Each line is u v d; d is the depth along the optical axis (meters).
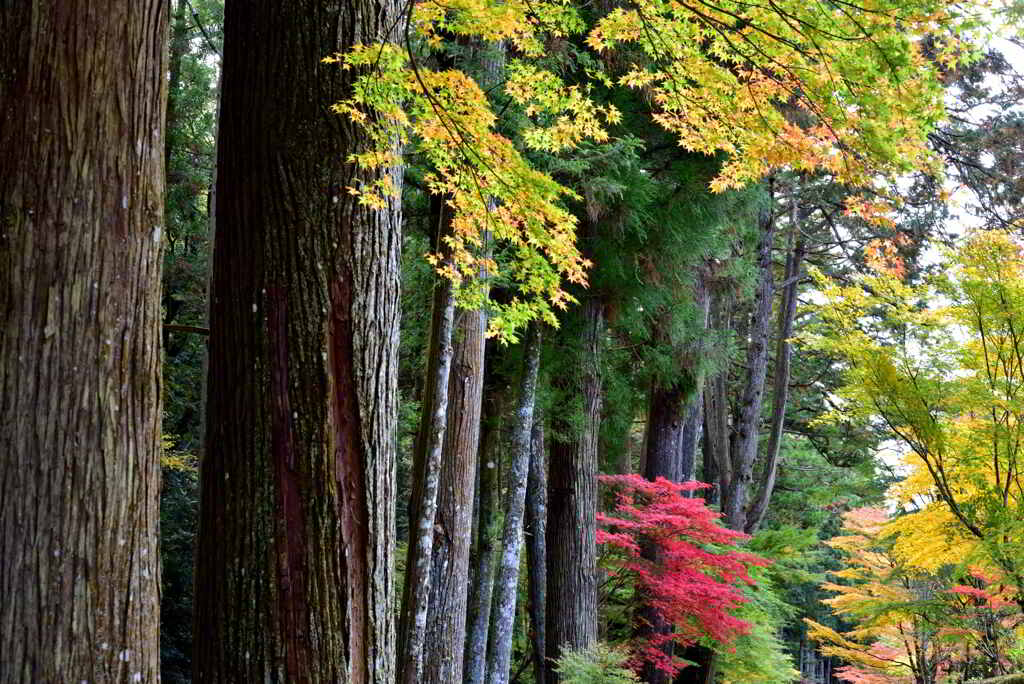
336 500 3.86
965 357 7.73
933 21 4.51
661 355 12.03
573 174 8.66
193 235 16.05
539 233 4.57
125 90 3.27
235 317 3.94
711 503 19.00
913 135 5.04
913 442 8.20
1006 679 7.06
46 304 3.08
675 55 5.35
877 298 8.12
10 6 3.15
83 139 3.17
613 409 12.50
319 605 3.79
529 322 9.08
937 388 7.78
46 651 2.99
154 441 3.33
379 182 3.95
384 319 4.10
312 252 3.91
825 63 4.89
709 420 19.28
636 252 10.27
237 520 3.81
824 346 8.25
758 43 5.02
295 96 3.98
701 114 5.59
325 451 3.85
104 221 3.20
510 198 4.41
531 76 5.11
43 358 3.07
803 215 18.98
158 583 3.33
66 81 3.16
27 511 3.01
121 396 3.21
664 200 10.19
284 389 3.85
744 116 5.47
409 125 4.07
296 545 3.79
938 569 9.46
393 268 4.18
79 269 3.14
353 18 4.05
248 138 4.01
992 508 7.49
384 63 3.80
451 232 6.21
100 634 3.09
